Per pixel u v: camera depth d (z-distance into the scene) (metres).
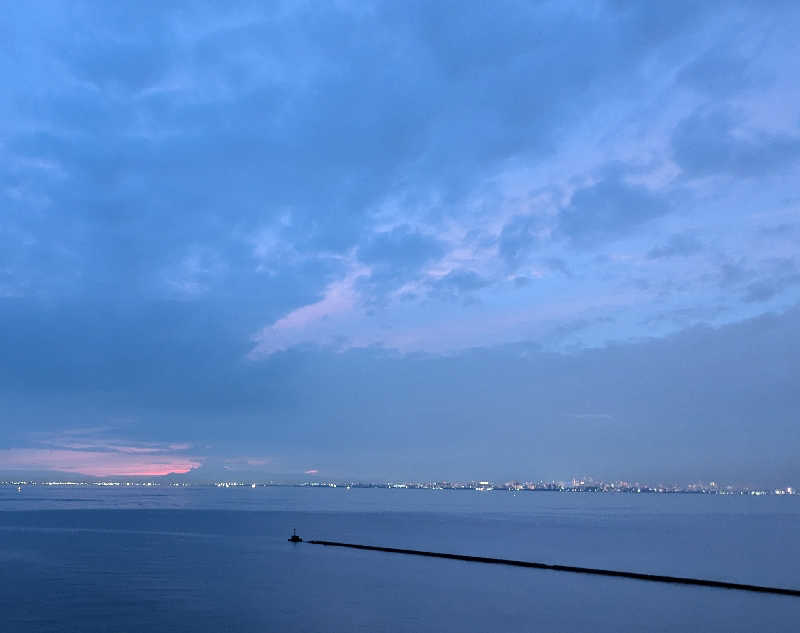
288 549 69.06
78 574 48.28
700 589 44.62
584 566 62.88
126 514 142.88
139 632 30.11
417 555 65.00
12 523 109.19
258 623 32.19
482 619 34.00
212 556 61.38
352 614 34.66
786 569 62.66
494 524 132.00
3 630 30.25
